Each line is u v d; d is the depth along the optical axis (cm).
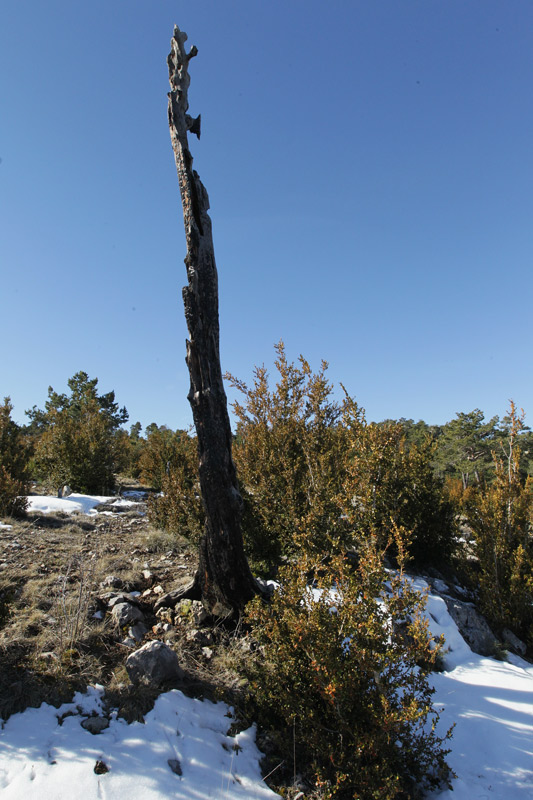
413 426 4297
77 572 623
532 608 674
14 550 717
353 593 371
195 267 531
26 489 1150
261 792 326
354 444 741
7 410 1237
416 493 791
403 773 350
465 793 346
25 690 366
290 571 418
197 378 534
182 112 545
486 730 415
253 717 397
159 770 316
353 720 346
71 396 2697
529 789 350
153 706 375
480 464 2914
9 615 474
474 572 761
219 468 528
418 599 377
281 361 890
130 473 2245
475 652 607
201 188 538
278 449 803
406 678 359
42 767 300
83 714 356
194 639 496
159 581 638
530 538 749
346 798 333
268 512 717
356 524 663
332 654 348
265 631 400
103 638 467
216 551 534
